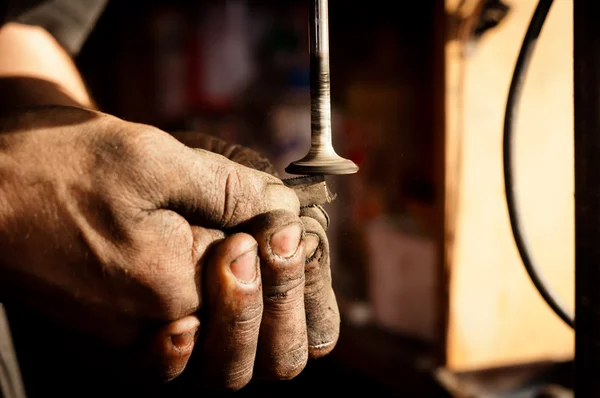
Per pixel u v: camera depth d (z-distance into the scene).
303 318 0.60
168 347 0.55
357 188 1.72
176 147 0.54
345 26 1.83
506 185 0.75
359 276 1.72
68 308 0.54
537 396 1.15
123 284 0.53
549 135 1.21
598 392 0.61
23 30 1.07
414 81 1.53
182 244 0.54
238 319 0.55
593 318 0.60
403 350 1.43
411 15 1.54
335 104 1.86
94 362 0.61
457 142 1.18
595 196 0.59
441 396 1.23
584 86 0.58
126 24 2.85
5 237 0.51
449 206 1.20
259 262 0.56
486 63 1.16
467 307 1.23
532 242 1.24
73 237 0.51
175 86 2.76
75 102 0.94
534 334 1.27
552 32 1.18
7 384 0.98
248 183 0.58
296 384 1.74
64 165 0.51
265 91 2.49
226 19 2.63
